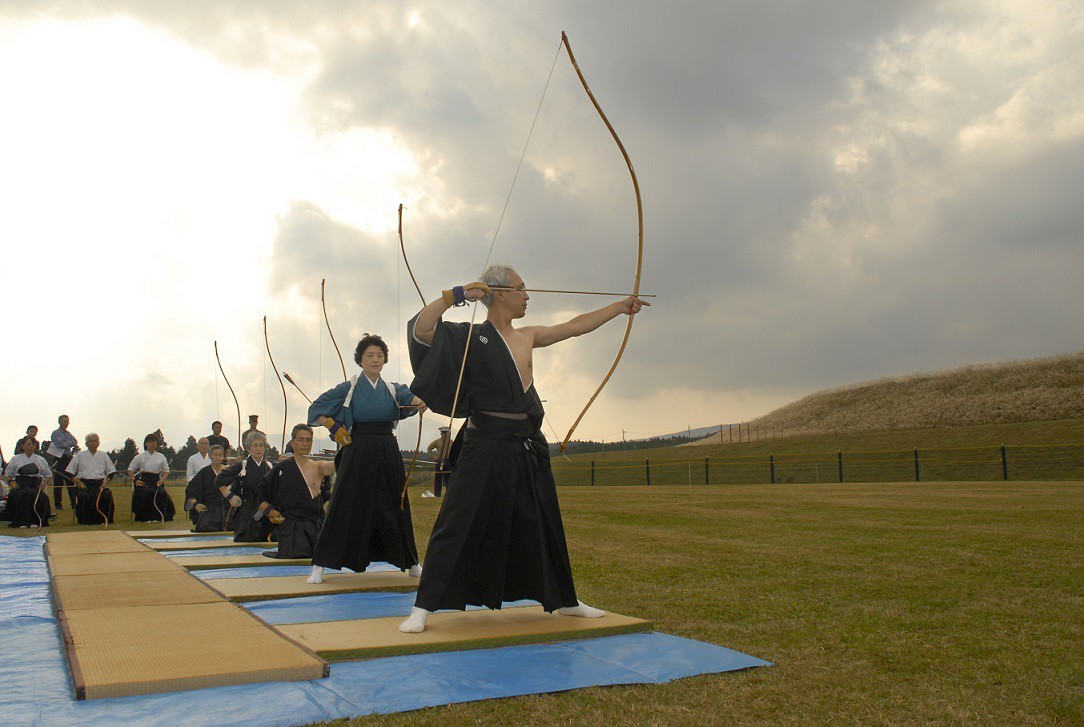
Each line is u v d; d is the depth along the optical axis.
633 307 5.07
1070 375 50.41
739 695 3.24
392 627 4.33
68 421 16.36
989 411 47.34
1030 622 4.54
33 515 13.58
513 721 2.90
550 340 4.81
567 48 5.37
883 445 41.41
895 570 6.37
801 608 4.99
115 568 6.69
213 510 11.38
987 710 3.06
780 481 36.25
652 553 7.60
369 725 2.81
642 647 3.98
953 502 13.59
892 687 3.36
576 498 17.08
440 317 4.47
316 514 7.93
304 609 5.05
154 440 15.17
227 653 3.55
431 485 23.70
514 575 4.54
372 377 6.31
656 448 54.81
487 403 4.54
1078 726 2.90
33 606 5.16
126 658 3.45
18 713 2.84
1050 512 11.25
